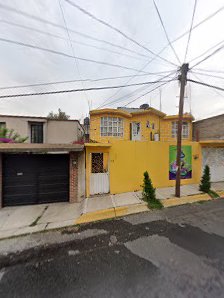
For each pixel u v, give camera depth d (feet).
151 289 8.60
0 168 20.86
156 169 27.68
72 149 20.65
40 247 12.92
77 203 22.39
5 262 11.18
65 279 9.55
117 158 25.25
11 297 8.46
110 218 18.03
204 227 15.52
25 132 42.16
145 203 21.34
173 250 12.04
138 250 12.17
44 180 22.39
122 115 45.21
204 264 10.45
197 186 28.73
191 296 8.09
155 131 49.52
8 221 17.33
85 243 13.38
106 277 9.59
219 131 45.68
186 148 29.91
